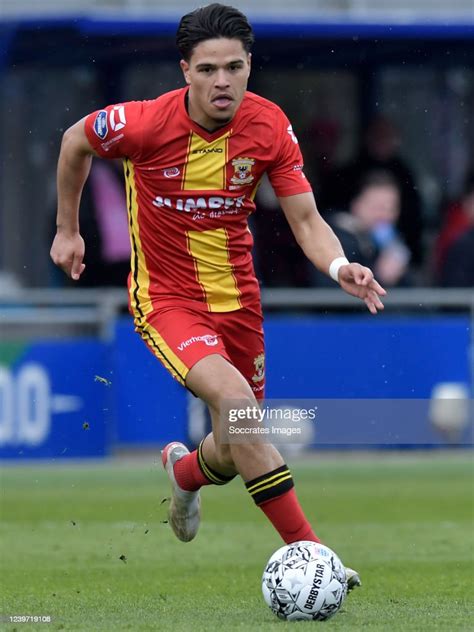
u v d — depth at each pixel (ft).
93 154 69.62
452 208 178.09
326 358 148.25
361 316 149.79
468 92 184.65
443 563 87.25
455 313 151.74
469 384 150.82
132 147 67.67
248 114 67.31
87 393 145.89
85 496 124.47
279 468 64.69
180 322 68.64
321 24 168.35
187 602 70.74
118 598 72.59
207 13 64.28
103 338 146.00
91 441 146.20
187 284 69.36
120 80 175.52
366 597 72.18
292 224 68.64
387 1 172.86
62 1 173.78
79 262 72.49
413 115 183.83
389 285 167.73
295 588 61.93
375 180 168.45
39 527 106.42
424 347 149.89
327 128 177.78
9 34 165.17
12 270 195.00
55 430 145.48
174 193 67.92
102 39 166.81
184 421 146.72
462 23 172.24
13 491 128.06
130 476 137.90
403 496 124.98
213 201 68.08
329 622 61.67
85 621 63.16
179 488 76.64
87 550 94.43
